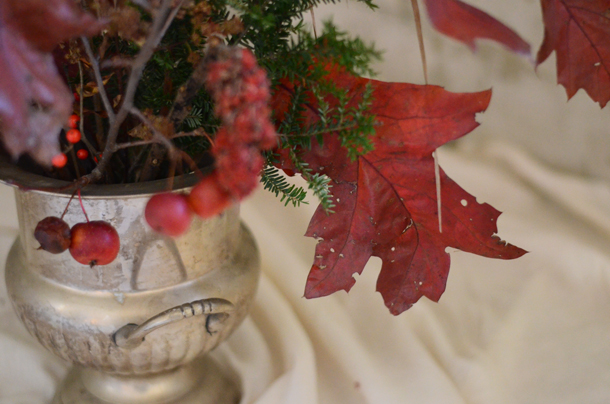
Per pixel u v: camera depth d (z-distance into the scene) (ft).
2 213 3.68
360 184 2.44
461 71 4.49
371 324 3.30
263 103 1.86
